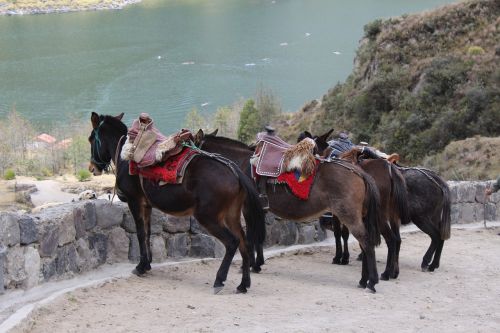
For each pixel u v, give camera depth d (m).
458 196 17.36
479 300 9.82
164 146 9.63
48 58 185.50
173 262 11.12
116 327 7.68
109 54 190.38
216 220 9.45
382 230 11.20
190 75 157.00
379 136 51.91
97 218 10.41
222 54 185.25
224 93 136.88
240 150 11.01
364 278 10.30
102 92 140.38
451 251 14.30
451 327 8.12
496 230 16.95
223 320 8.06
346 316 8.51
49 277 9.27
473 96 47.34
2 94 139.00
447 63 52.75
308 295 9.69
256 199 9.45
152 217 11.05
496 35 54.69
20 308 8.03
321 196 9.93
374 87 54.72
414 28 59.09
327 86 140.38
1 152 72.50
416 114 50.38
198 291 9.68
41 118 115.69
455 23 57.94
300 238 13.46
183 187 9.57
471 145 41.00
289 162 10.02
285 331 7.63
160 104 128.38
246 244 9.73
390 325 8.11
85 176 57.34
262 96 83.50
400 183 11.17
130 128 10.16
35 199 51.28
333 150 12.20
